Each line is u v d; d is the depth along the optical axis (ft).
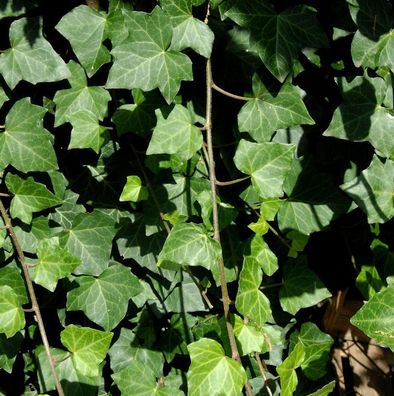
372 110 1.98
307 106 2.16
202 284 2.22
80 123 2.06
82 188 2.19
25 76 1.97
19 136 2.00
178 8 1.93
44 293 2.20
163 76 1.94
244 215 2.24
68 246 2.12
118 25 2.00
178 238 1.88
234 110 2.14
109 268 2.14
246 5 1.93
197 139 1.97
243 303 1.95
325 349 2.30
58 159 2.16
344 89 1.97
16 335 2.12
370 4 1.92
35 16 2.00
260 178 1.98
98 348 2.00
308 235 2.20
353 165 2.15
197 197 1.99
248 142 1.99
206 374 1.88
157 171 2.10
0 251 2.08
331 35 2.07
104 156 2.17
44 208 2.06
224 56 2.09
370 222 2.06
